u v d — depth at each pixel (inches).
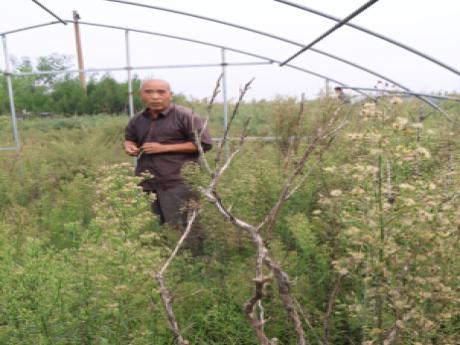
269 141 337.7
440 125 219.1
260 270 56.9
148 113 210.2
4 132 631.8
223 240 150.0
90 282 99.0
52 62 899.4
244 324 116.0
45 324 93.7
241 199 152.6
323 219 131.6
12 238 146.6
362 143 86.8
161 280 72.4
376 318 89.4
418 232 80.6
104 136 559.8
